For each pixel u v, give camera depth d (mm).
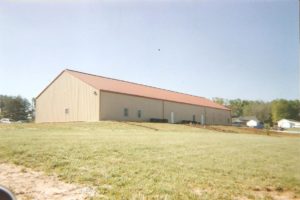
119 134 18484
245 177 6738
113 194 4988
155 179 6090
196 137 19172
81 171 6535
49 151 8875
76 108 31547
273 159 10047
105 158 8242
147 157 8828
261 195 5359
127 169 6887
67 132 18547
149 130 24812
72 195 4926
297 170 7930
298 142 19672
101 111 29828
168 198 4820
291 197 5359
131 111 33969
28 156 8078
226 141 17078
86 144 11164
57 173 6352
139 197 4824
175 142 14344
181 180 6082
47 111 34281
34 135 14758
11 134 15094
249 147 14141
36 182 5703
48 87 34469
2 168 6859
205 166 7871
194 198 4887
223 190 5484
